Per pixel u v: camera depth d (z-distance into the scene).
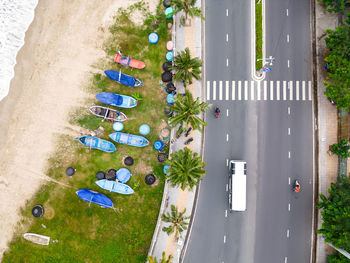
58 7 34.00
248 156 32.75
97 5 33.72
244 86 32.91
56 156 33.69
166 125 32.94
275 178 32.53
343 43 27.88
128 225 32.78
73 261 33.03
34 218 33.53
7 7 35.28
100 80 33.62
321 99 32.50
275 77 32.78
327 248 31.58
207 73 33.06
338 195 27.77
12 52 34.47
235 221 32.38
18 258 33.56
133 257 32.44
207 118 32.94
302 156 32.47
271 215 32.38
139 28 33.38
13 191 33.88
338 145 30.30
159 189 32.62
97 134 33.41
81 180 33.31
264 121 32.75
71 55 33.88
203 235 32.44
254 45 32.72
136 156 33.06
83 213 33.12
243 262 32.28
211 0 33.06
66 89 33.88
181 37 33.03
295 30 32.78
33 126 34.06
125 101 32.75
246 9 32.75
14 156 34.06
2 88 34.34
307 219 32.16
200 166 27.78
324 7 32.66
